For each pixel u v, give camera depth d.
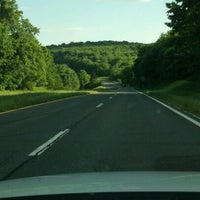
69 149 13.74
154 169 10.57
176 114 26.62
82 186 3.86
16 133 18.03
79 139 15.98
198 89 72.56
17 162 11.72
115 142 15.11
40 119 24.36
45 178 4.46
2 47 106.62
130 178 4.23
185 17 62.66
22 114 28.19
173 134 17.14
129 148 13.77
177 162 11.47
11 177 9.91
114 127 19.83
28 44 116.06
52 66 163.25
